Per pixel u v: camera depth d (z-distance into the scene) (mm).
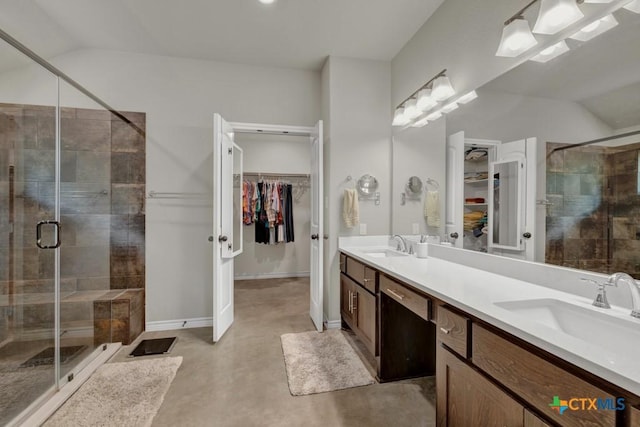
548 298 1151
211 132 2908
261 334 2662
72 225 2441
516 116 1508
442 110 2143
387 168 2924
